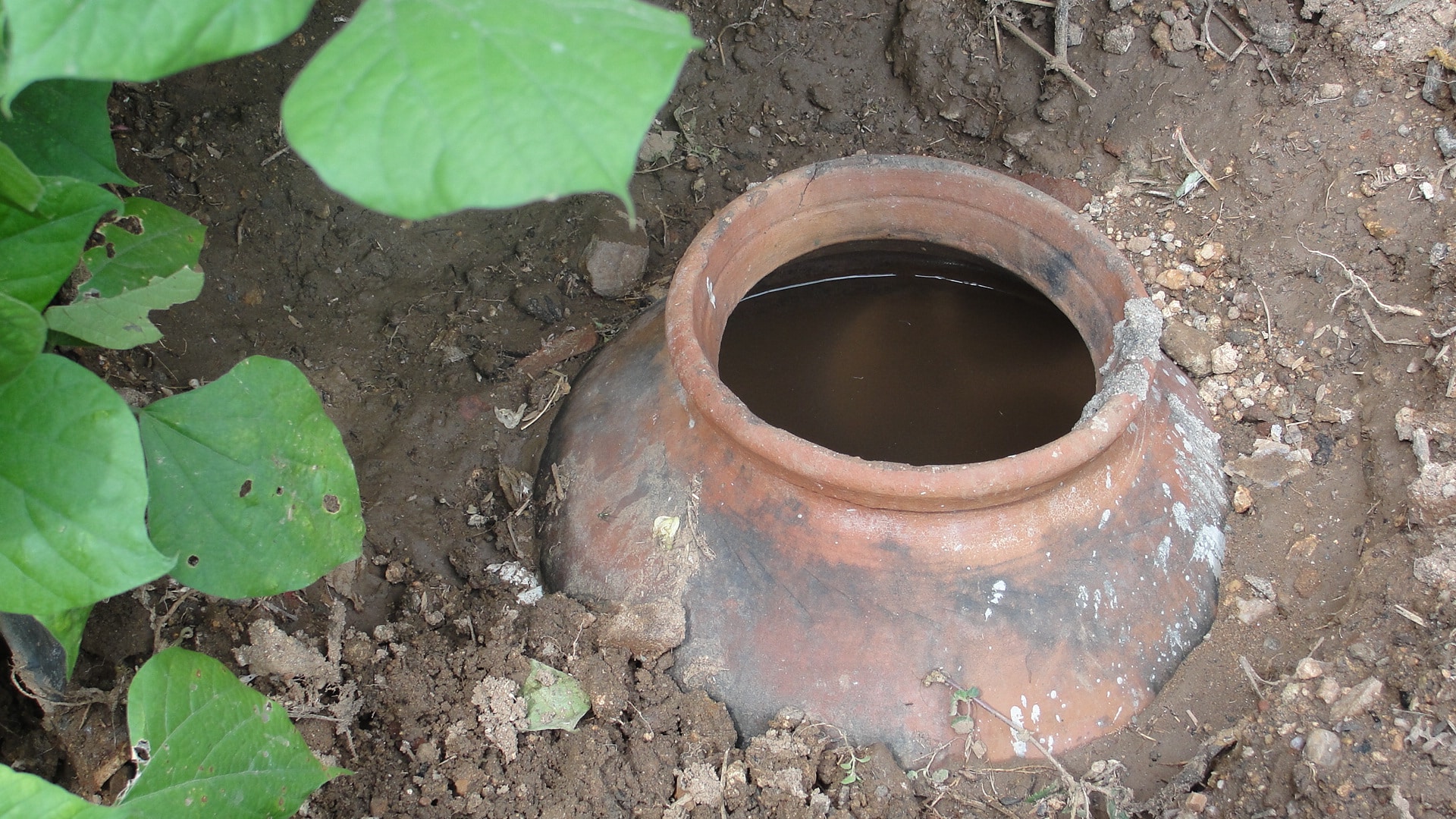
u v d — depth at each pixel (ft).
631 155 2.70
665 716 6.63
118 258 5.07
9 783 3.45
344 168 2.71
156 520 4.54
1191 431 7.70
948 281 8.63
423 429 8.52
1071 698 6.48
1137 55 9.33
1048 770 6.44
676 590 6.75
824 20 10.18
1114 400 6.27
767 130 10.39
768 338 8.81
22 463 3.76
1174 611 6.84
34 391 3.75
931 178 7.66
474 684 6.83
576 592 7.22
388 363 8.85
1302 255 8.41
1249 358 8.41
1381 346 7.87
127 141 8.20
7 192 3.73
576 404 8.21
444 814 6.48
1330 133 8.50
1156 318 6.63
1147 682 6.68
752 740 6.49
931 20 9.80
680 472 6.92
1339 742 6.06
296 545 4.76
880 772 6.31
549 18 2.86
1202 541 7.14
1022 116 9.84
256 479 4.66
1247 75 8.89
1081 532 6.50
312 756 4.67
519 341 9.12
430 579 7.82
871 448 8.36
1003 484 5.96
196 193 8.45
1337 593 7.06
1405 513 7.00
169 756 4.13
